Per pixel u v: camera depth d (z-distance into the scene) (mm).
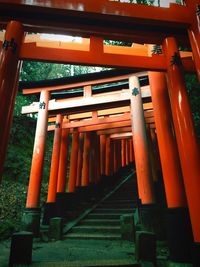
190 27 5273
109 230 9258
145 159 9164
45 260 5781
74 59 5352
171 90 5301
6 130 5125
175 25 5297
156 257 5758
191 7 5324
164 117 6547
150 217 8086
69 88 11500
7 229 9141
